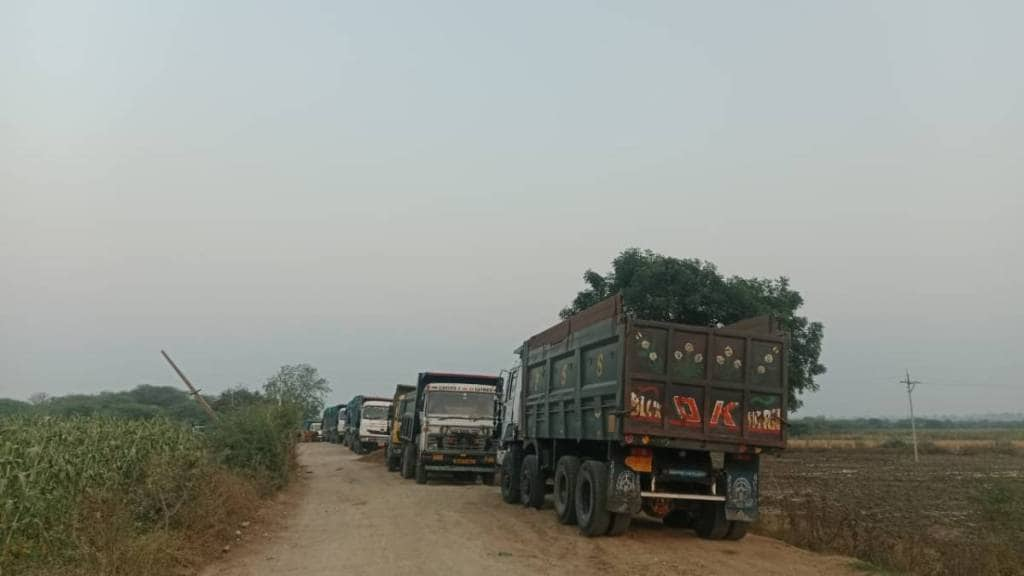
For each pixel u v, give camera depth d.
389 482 26.66
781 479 31.72
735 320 31.75
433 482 26.72
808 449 63.47
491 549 12.70
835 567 11.58
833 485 29.08
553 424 17.28
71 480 12.62
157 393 29.83
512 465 20.12
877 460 50.12
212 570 10.98
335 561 11.70
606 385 13.84
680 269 32.22
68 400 23.62
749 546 13.47
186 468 14.62
